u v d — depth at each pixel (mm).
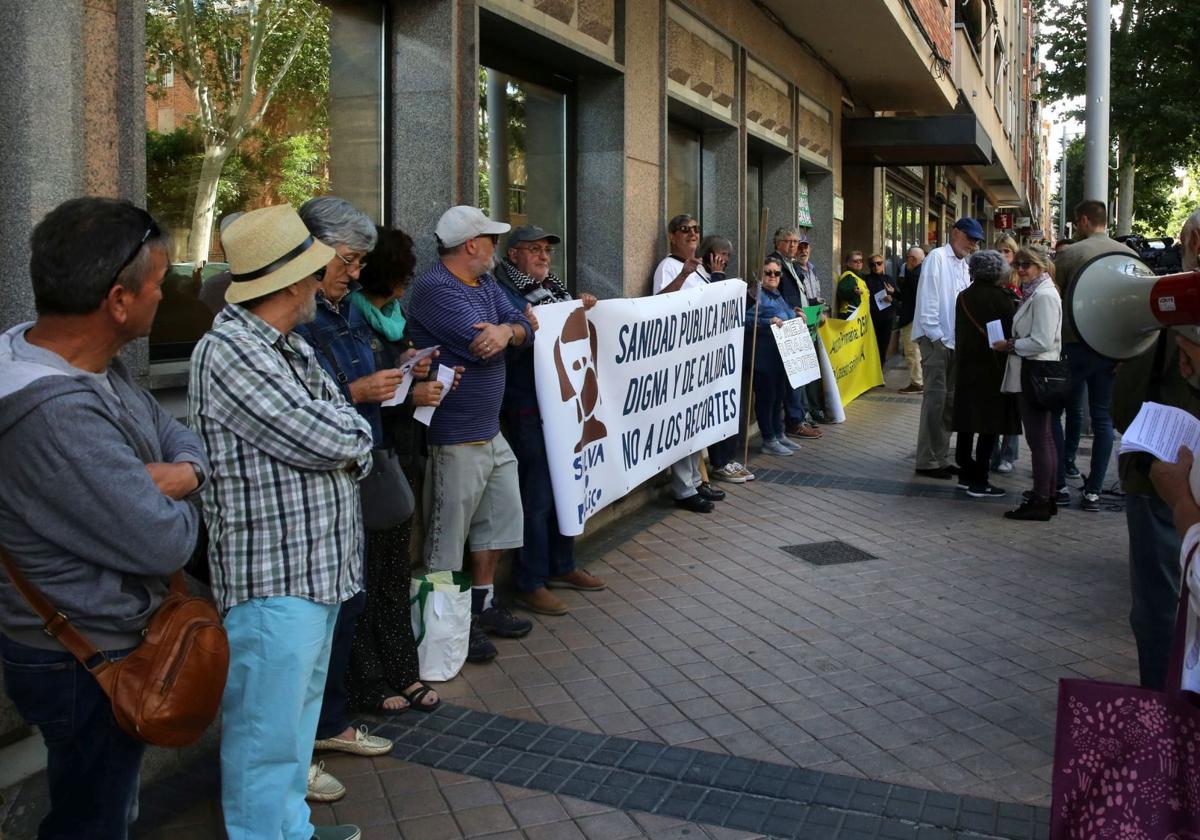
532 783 3652
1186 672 2182
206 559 2861
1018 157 35562
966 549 6621
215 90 4320
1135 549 3674
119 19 3488
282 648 2754
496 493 4809
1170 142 19609
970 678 4578
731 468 8500
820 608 5484
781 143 11141
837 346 11023
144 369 3619
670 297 6477
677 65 8172
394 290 4121
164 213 4078
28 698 2182
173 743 2170
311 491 2783
